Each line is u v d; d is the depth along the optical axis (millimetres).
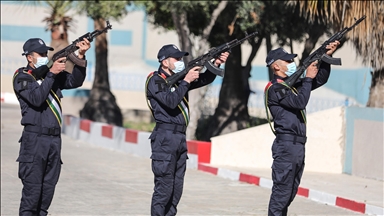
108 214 13797
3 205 14562
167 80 11031
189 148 20516
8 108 38781
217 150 19969
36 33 48000
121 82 47938
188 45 22328
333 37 10656
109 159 22250
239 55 27609
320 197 15586
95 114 32031
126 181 18078
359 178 18094
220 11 21781
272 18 23312
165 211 11531
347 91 42844
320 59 10609
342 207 14844
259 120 29812
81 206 14594
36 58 10570
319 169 19203
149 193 16344
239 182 18031
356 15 17469
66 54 10422
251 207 14680
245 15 22078
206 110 32500
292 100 10695
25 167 10656
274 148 11094
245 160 19750
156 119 11273
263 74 47969
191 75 10914
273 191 11109
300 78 11250
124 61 50656
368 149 18078
